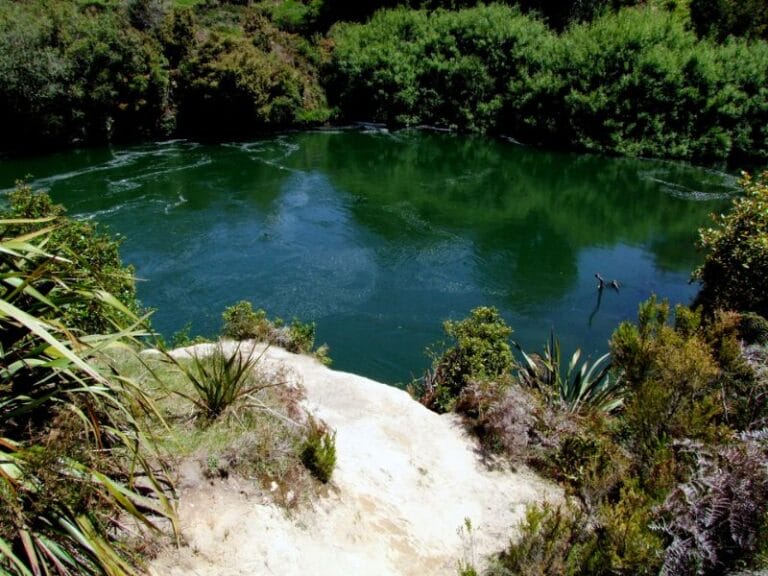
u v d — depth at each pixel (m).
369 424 7.89
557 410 8.64
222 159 28.31
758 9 37.22
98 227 19.53
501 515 6.80
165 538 4.32
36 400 3.49
